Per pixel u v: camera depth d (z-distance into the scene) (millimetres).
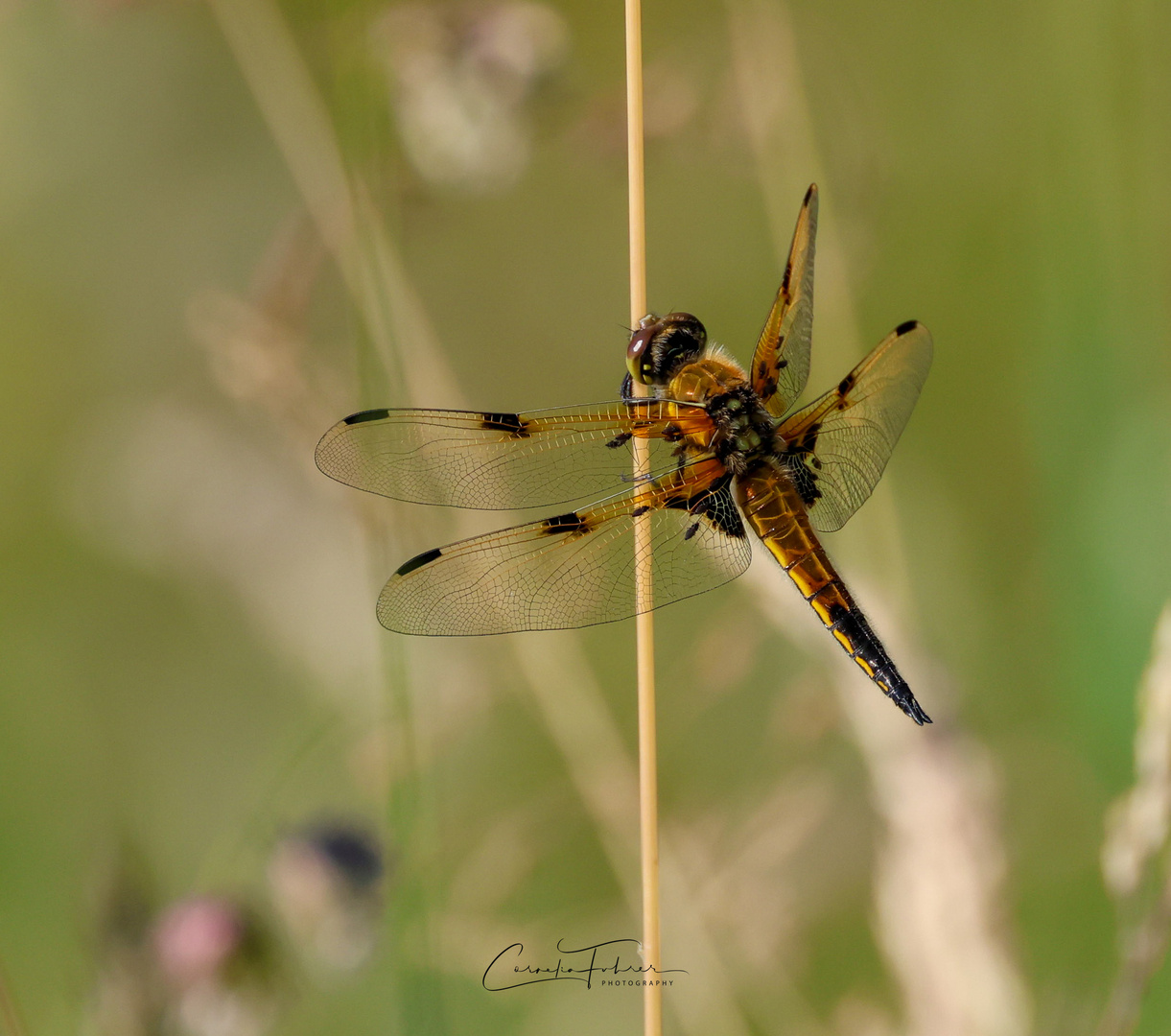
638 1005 1389
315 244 1386
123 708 1404
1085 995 1383
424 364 1387
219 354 1386
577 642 1396
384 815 1374
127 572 1405
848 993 1392
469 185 1387
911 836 1381
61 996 1377
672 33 1397
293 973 1373
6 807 1396
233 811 1398
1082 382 1406
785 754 1397
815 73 1404
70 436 1408
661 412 1377
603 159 1394
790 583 1380
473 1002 1385
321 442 1369
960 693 1392
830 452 1381
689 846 1394
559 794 1392
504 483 1371
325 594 1401
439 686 1391
